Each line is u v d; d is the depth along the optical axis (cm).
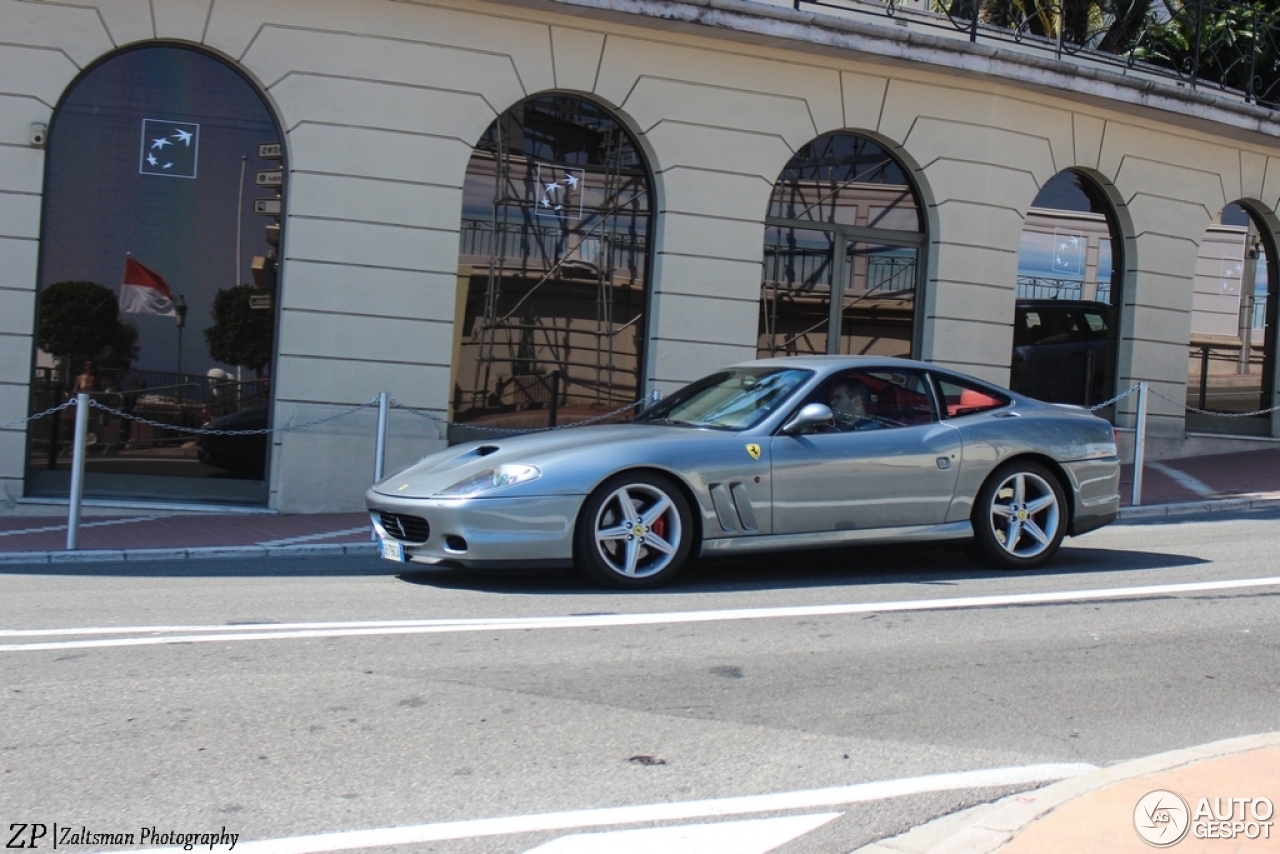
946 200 1327
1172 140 1466
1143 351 1462
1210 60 1579
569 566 661
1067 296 1446
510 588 683
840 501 698
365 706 454
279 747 409
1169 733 441
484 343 1160
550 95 1176
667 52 1196
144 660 515
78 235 1052
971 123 1334
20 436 1022
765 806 365
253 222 1087
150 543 880
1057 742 429
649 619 600
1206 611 639
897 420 728
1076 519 770
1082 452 769
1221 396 1559
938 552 823
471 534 644
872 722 446
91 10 1031
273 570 773
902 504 712
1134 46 1567
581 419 1202
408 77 1099
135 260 1064
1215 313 1549
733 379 770
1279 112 1477
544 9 1127
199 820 348
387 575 743
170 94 1066
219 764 392
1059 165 1392
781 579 717
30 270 1022
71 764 390
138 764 391
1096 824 338
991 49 1284
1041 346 1430
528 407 1180
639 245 1223
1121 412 1462
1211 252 1547
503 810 359
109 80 1054
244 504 1084
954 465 725
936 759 409
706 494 673
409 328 1107
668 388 1211
